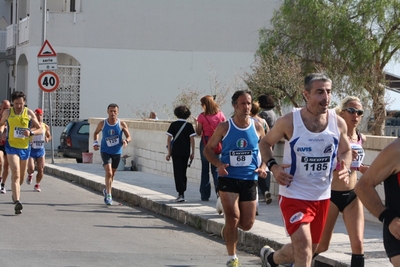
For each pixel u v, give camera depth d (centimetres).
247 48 4197
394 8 2917
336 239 1126
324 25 2923
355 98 905
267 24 4191
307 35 2986
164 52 4150
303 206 748
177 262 1026
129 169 2605
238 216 959
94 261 1003
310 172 746
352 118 895
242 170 966
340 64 2898
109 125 1681
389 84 2964
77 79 4075
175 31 4159
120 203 1744
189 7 4159
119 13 4091
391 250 573
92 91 4075
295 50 3047
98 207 1648
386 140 1274
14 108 1482
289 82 2780
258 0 4188
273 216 1386
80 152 3158
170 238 1252
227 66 4194
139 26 4116
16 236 1186
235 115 982
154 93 4147
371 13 2902
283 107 3061
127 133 1709
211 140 974
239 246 1197
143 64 4131
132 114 4116
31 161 1998
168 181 2136
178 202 1591
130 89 4116
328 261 968
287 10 3059
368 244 1094
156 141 2411
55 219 1412
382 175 575
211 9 4175
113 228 1334
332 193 846
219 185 974
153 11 4125
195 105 3394
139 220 1466
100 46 4078
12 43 4638
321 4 2989
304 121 747
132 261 1015
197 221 1372
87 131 3184
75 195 1884
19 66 4534
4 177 1859
